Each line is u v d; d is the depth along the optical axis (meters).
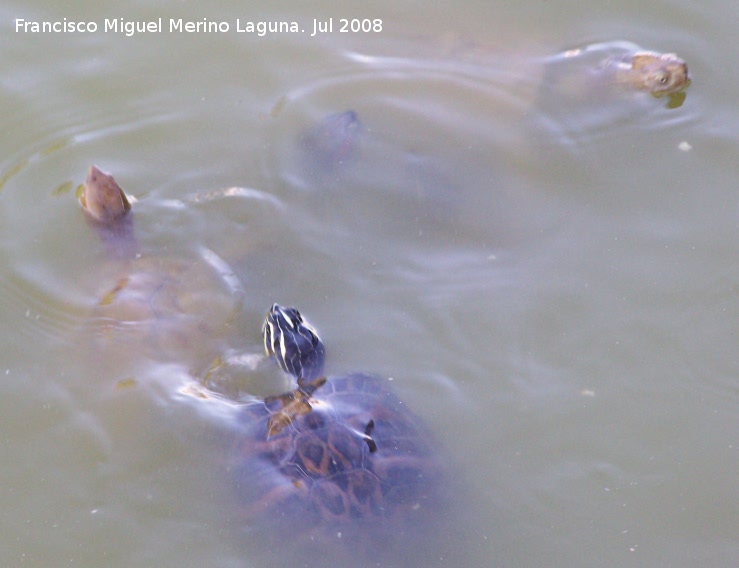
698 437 6.70
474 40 10.09
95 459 6.48
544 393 6.99
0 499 6.23
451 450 6.61
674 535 6.13
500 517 6.21
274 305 7.38
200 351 7.23
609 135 9.02
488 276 7.81
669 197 8.36
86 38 9.86
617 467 6.52
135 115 9.20
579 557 6.01
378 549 5.86
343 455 6.25
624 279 7.70
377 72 9.74
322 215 8.39
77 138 8.97
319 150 8.91
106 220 8.12
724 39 9.93
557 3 10.46
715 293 7.56
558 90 9.52
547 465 6.54
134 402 6.82
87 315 7.43
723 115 9.12
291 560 5.87
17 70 9.52
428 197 8.49
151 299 7.47
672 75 9.22
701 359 7.17
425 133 9.12
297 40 10.03
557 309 7.51
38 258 7.92
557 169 8.71
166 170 8.75
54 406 6.80
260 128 9.13
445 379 7.10
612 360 7.18
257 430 6.66
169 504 6.24
